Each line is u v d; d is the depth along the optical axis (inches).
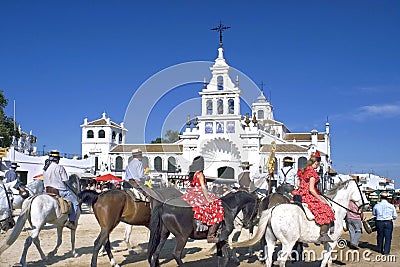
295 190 384.2
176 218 343.0
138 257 465.1
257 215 394.3
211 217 347.3
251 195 385.4
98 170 1700.3
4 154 1070.4
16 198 557.3
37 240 426.9
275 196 397.1
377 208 492.7
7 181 620.7
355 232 513.0
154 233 354.9
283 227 335.3
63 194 424.2
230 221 364.8
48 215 400.2
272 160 399.9
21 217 380.8
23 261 386.6
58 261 439.8
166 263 434.9
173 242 581.9
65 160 1721.2
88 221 895.1
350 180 381.7
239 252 494.3
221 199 366.6
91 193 395.5
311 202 350.9
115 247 533.0
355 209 446.9
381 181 2076.8
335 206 370.0
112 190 405.4
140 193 409.4
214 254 481.7
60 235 443.5
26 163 1604.3
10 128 1963.6
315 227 346.9
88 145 2225.6
